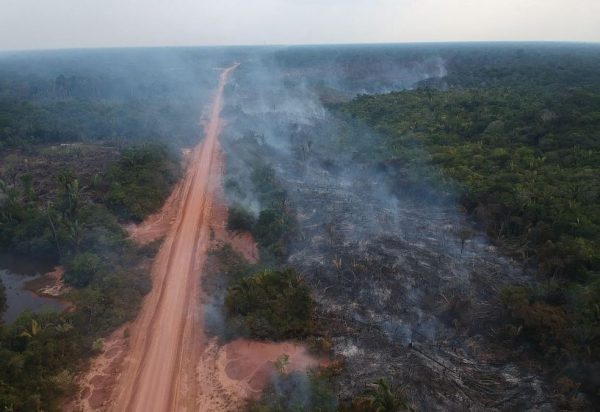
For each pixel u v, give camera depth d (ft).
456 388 107.45
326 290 144.97
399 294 139.85
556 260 142.72
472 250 162.40
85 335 130.72
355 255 158.71
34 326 121.29
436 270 149.18
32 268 178.60
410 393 105.60
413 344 122.11
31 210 197.88
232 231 196.34
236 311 134.21
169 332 134.00
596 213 169.58
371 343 122.83
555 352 111.65
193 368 119.75
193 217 213.46
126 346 128.47
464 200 193.36
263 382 110.93
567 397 102.78
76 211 195.11
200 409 106.73
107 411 107.34
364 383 109.09
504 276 146.82
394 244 164.55
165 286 157.69
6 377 106.52
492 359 116.16
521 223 168.96
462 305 130.52
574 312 120.78
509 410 101.55
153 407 108.37
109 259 169.27
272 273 143.33
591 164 215.92
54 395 108.99
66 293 158.51
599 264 140.77
